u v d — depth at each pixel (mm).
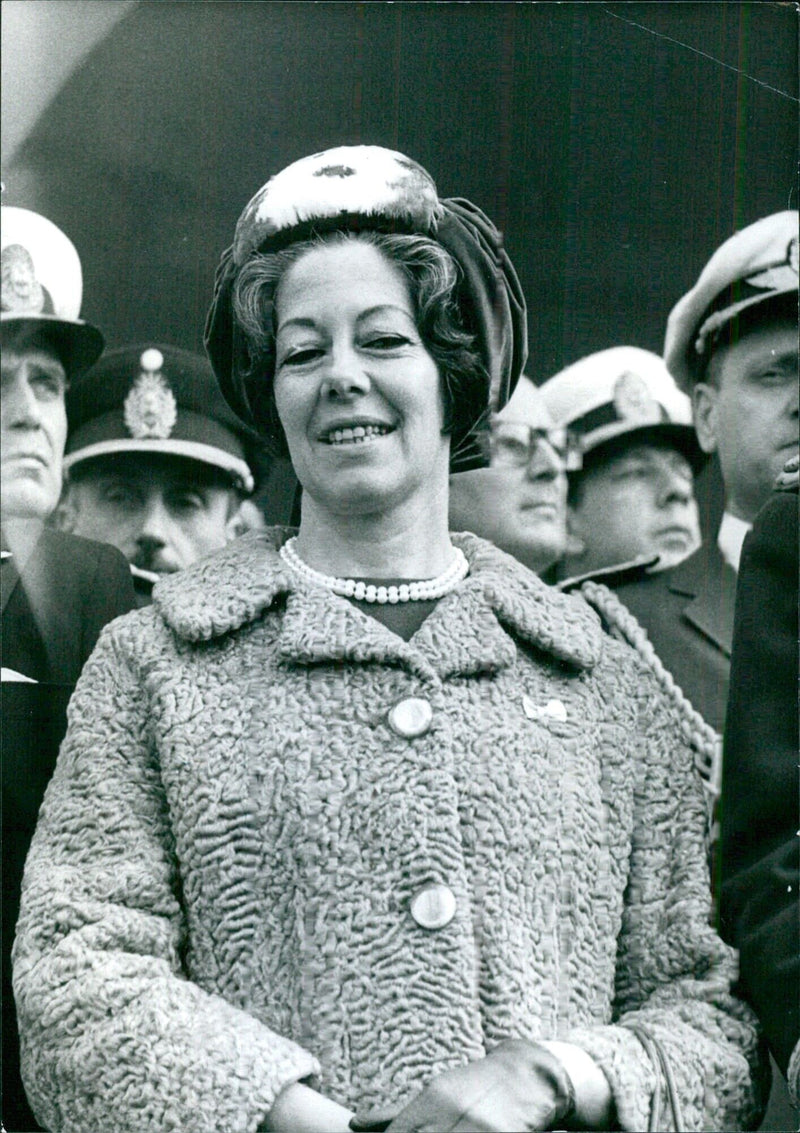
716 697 1576
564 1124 1201
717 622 1587
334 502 1361
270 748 1281
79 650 1560
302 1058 1197
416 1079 1205
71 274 1577
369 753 1274
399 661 1304
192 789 1283
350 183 1386
